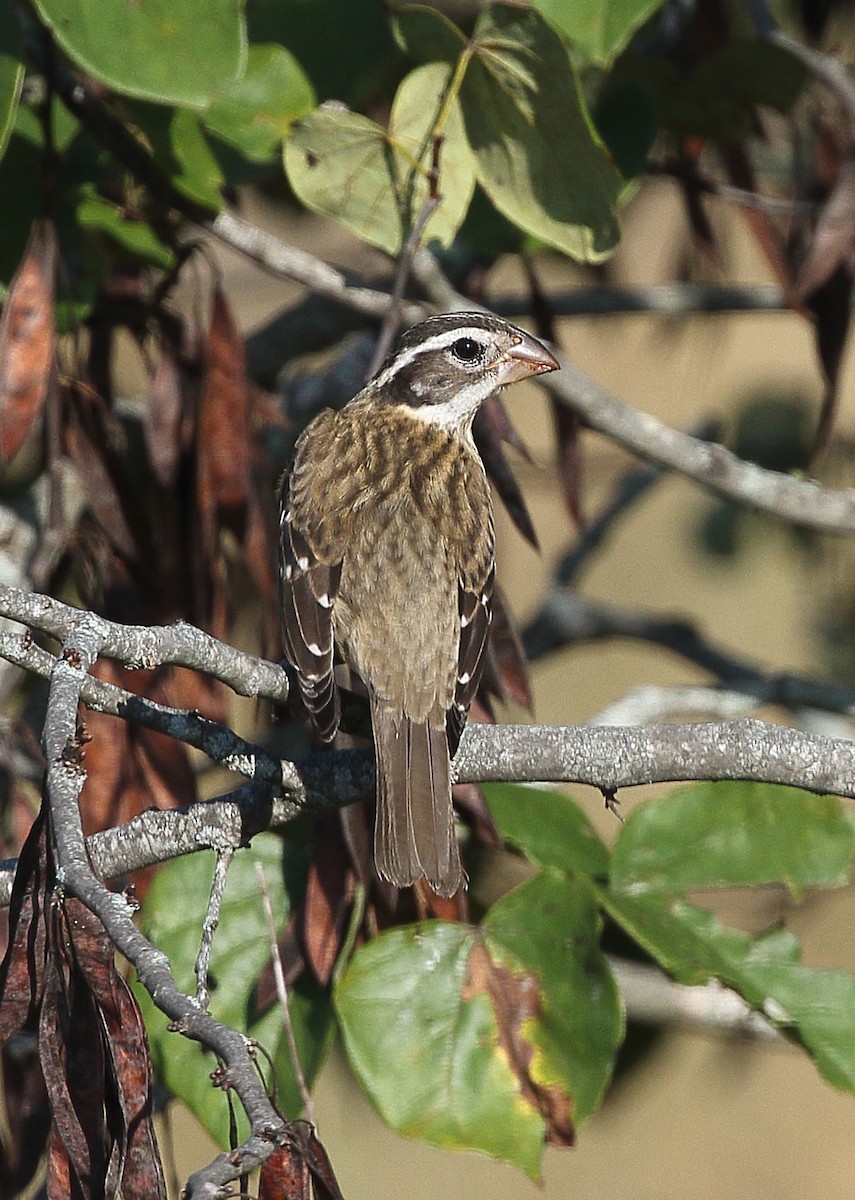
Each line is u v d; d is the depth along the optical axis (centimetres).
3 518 1116
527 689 972
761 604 2427
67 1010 622
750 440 1661
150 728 768
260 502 1048
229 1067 505
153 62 857
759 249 1218
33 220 1057
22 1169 918
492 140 1009
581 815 995
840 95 1126
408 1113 870
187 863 948
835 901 1708
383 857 796
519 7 960
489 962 895
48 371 987
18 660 721
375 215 1030
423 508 916
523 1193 1939
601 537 1534
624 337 1836
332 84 1134
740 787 991
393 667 855
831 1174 1981
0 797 1029
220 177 1049
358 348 1320
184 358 1070
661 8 1216
